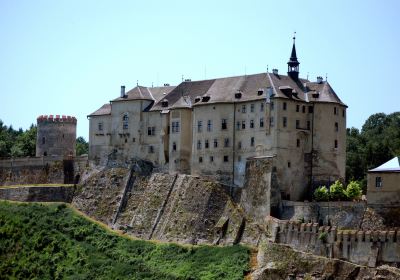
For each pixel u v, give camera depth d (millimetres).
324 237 151750
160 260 172250
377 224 150875
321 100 180000
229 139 184625
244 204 175500
